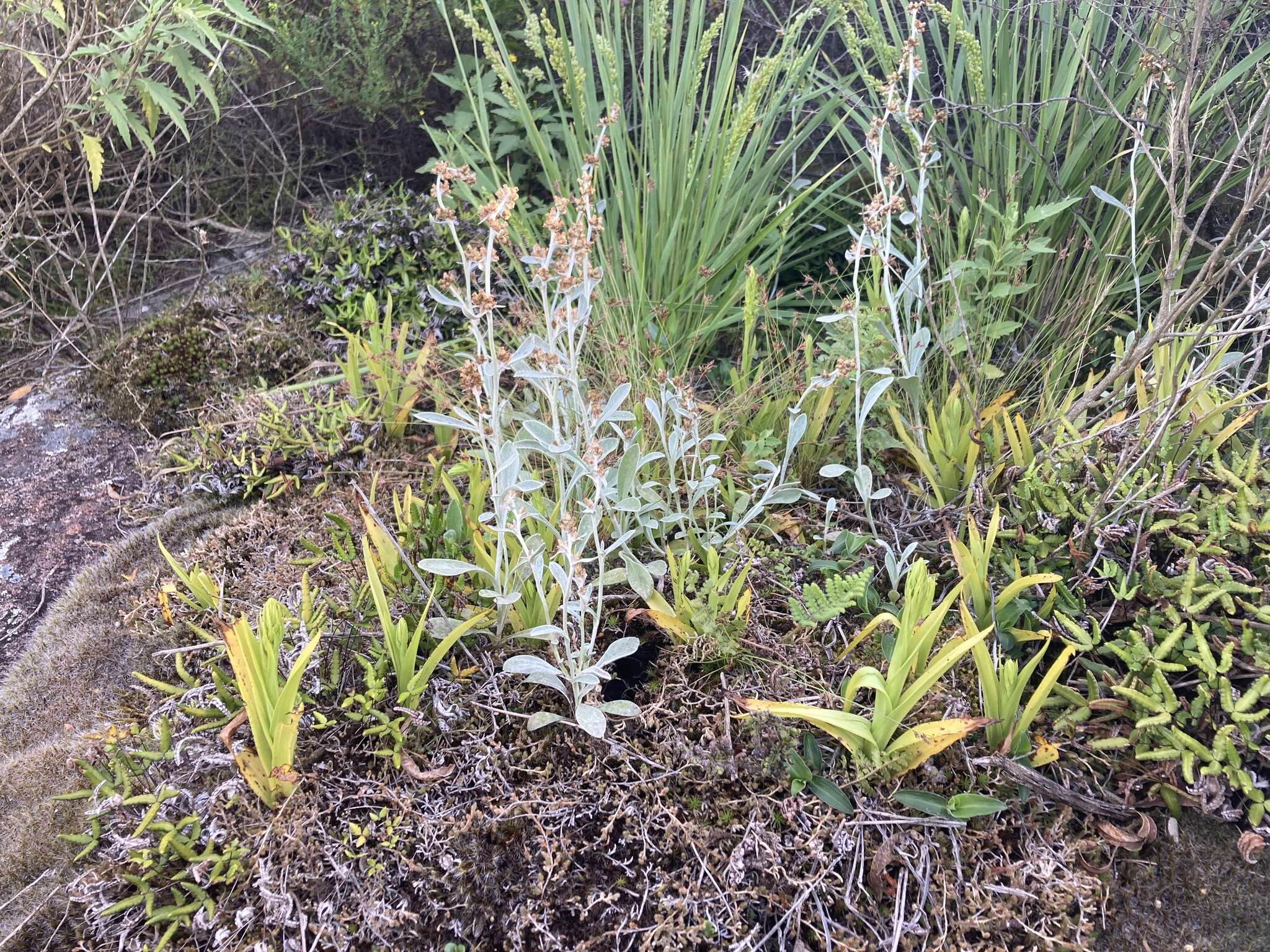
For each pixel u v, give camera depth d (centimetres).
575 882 145
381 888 140
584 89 265
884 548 192
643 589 165
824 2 258
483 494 183
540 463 218
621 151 272
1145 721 150
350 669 167
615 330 242
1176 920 144
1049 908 141
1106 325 241
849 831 146
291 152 364
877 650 175
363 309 273
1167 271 178
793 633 177
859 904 141
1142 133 219
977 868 144
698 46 271
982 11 264
